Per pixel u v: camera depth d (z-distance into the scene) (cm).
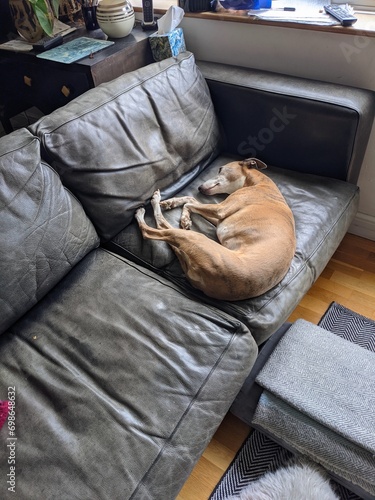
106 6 174
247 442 128
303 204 148
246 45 183
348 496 114
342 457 107
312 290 173
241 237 132
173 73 155
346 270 180
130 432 90
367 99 150
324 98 148
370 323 157
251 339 111
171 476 89
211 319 111
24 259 111
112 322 112
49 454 88
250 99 162
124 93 141
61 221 120
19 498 82
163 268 132
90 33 193
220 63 186
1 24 206
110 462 86
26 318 119
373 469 104
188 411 95
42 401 98
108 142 133
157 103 147
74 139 125
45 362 106
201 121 163
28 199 112
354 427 109
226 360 105
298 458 118
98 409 94
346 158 152
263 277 117
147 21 191
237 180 156
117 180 135
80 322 114
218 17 179
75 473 85
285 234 128
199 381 100
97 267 131
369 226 191
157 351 104
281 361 126
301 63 174
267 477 115
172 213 148
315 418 112
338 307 164
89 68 159
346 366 123
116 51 171
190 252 122
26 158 114
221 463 124
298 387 119
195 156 162
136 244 138
